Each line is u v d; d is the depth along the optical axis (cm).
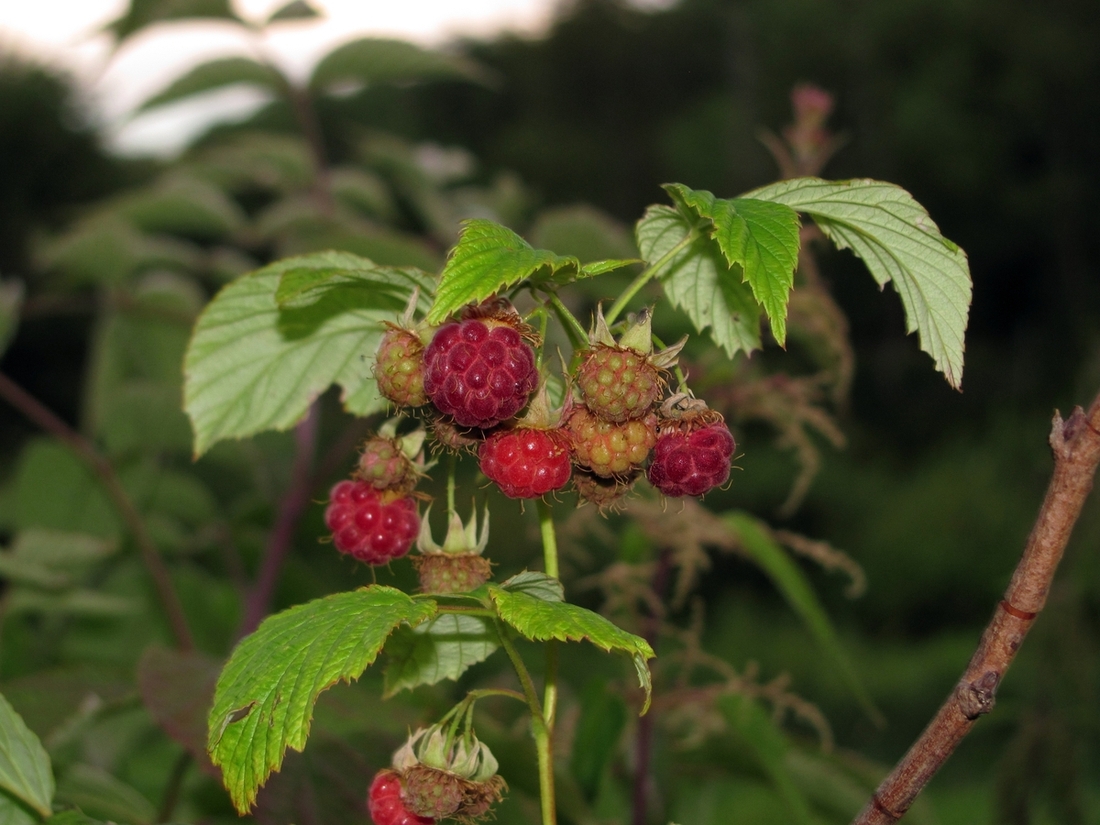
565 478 24
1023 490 170
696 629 36
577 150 393
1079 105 277
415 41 47
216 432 29
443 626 27
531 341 25
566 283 25
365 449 27
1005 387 247
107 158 205
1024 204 275
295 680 23
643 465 25
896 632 157
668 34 404
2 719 27
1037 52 275
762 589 163
